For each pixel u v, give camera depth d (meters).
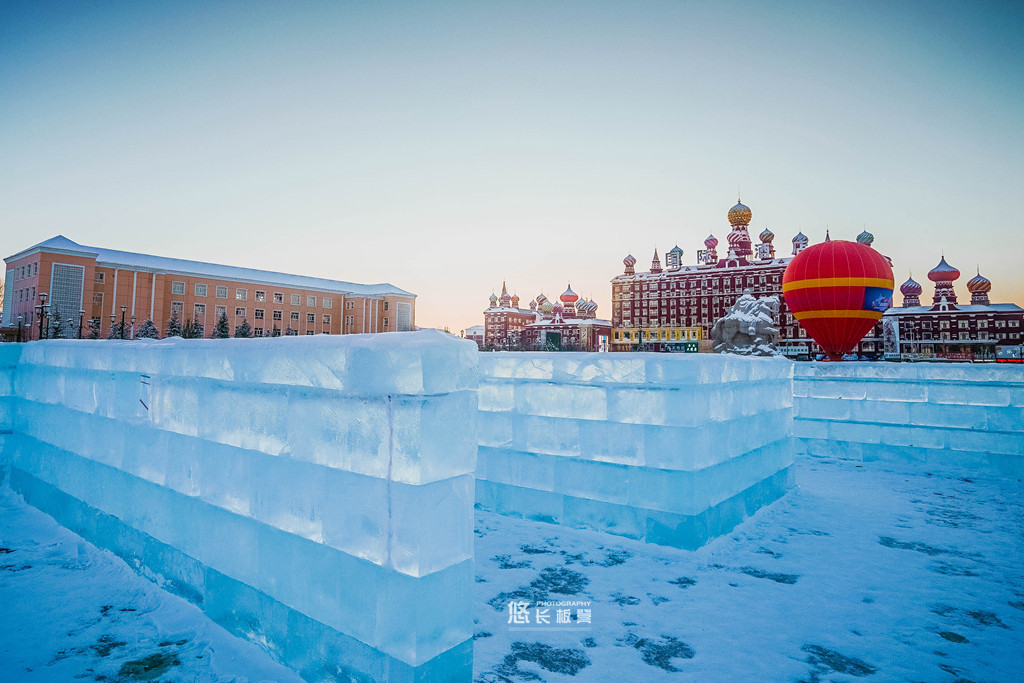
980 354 75.50
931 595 3.46
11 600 3.10
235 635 2.76
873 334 70.75
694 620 3.08
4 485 5.28
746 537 4.61
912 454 8.04
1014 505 5.69
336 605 2.32
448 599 2.21
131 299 63.88
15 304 61.94
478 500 5.48
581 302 103.75
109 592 3.23
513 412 5.29
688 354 4.59
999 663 2.65
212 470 2.99
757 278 73.06
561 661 2.63
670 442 4.36
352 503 2.30
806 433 9.03
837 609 3.24
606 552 4.19
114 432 3.80
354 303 83.38
